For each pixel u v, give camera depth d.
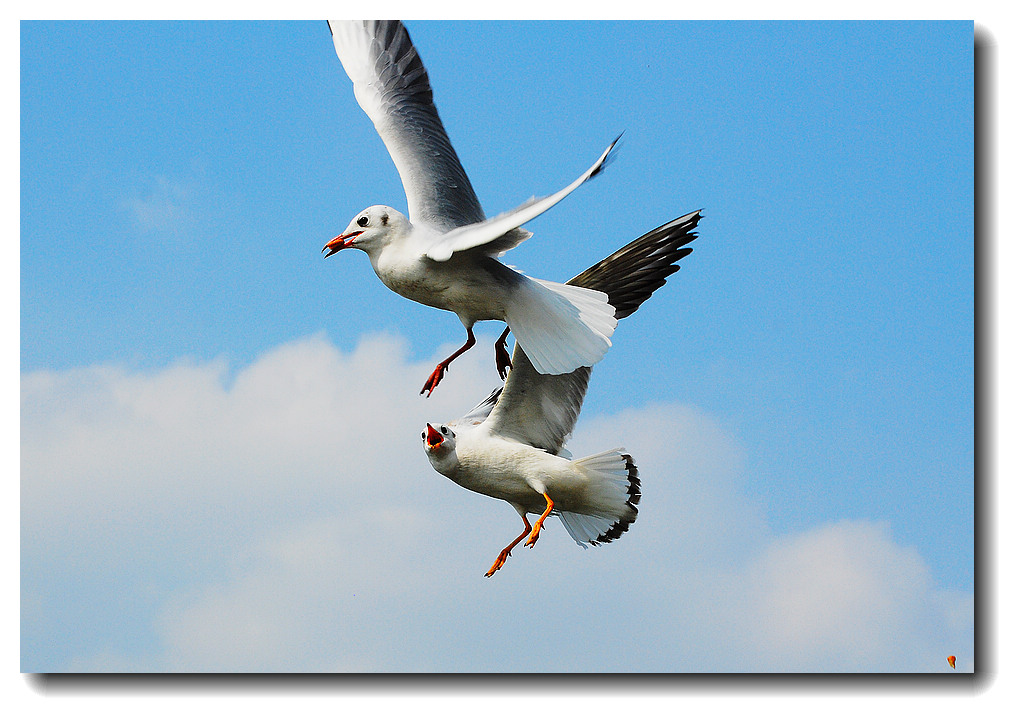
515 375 9.84
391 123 10.31
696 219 10.50
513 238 8.12
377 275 8.88
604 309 8.15
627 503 10.20
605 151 6.47
